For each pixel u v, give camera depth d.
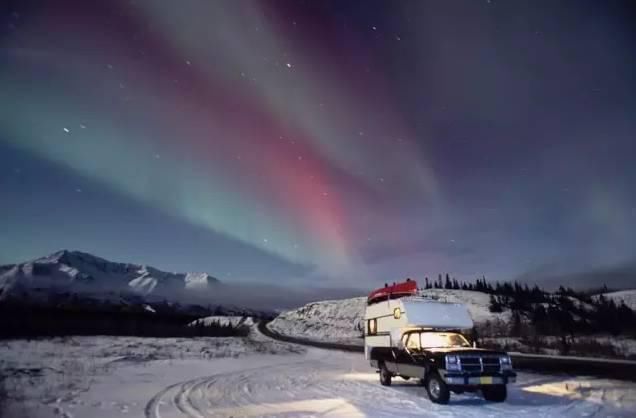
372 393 12.28
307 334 66.19
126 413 9.09
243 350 30.80
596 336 50.81
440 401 10.47
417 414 9.17
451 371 10.28
